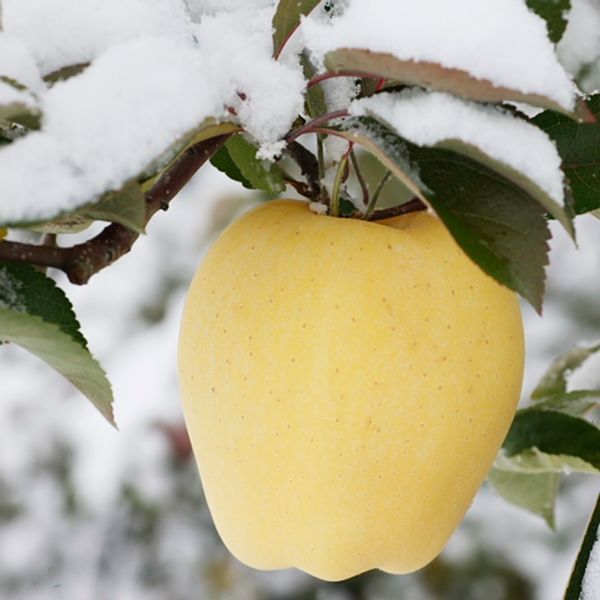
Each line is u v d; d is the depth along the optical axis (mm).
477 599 889
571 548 859
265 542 355
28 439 896
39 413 906
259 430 338
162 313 895
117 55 303
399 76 304
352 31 305
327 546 349
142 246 908
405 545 354
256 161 362
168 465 872
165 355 828
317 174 368
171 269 901
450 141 303
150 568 921
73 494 887
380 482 340
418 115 306
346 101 350
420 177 315
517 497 487
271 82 331
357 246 338
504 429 356
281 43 335
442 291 337
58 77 320
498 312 344
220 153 396
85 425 872
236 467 346
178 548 915
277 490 344
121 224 319
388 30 301
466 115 304
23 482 896
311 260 337
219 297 345
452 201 316
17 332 309
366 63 306
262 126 332
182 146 318
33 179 291
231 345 339
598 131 362
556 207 303
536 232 314
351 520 345
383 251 338
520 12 299
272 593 933
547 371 486
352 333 331
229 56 331
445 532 360
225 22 336
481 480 362
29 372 931
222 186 888
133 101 299
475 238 310
